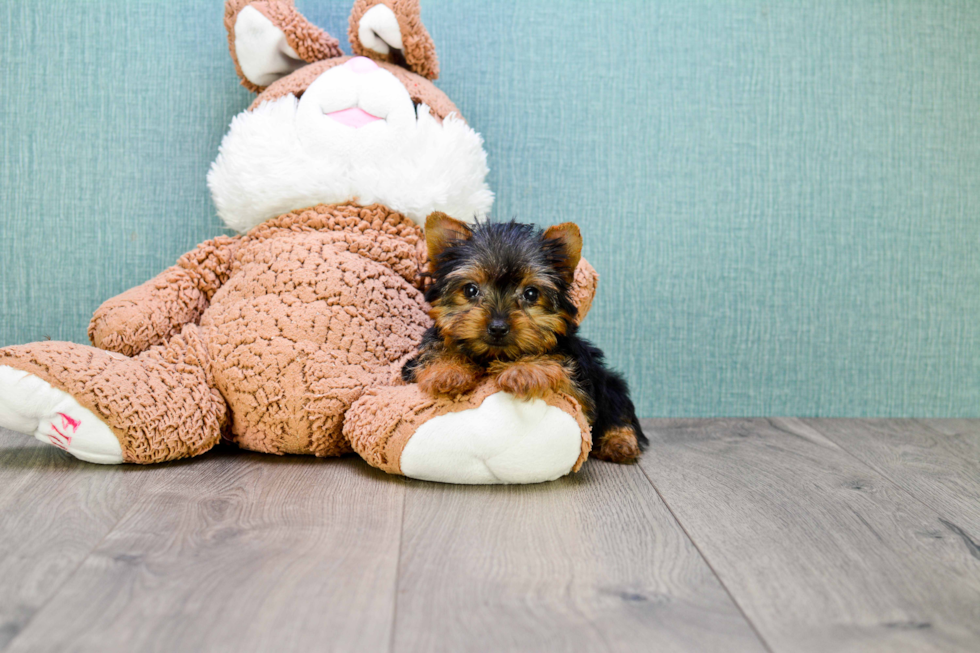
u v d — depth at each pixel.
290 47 0.86
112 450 0.73
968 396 1.01
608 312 0.98
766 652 0.49
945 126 0.99
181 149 0.95
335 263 0.79
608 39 0.97
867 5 0.98
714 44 0.97
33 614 0.50
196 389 0.76
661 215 0.98
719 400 1.00
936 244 1.00
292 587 0.53
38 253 0.95
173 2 0.94
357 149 0.81
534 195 0.97
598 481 0.74
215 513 0.64
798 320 0.99
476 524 0.63
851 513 0.68
